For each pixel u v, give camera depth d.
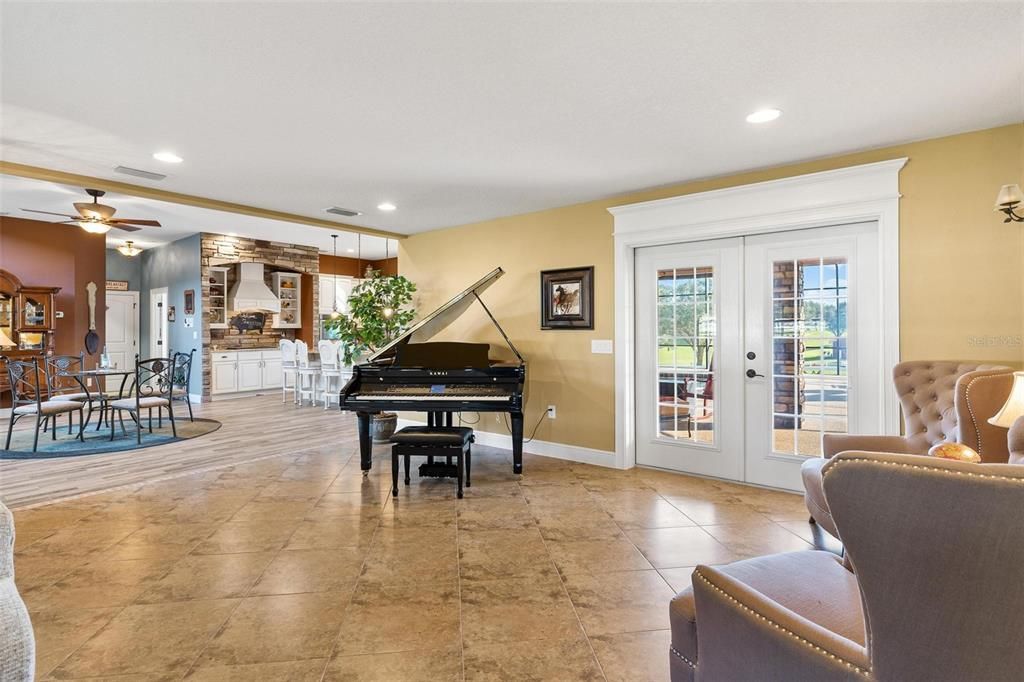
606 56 2.22
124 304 10.00
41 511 3.42
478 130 3.04
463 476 3.98
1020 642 0.83
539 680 1.77
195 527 3.14
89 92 2.53
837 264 3.60
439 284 5.83
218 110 2.74
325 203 4.73
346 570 2.58
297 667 1.83
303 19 1.94
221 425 6.46
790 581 1.49
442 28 2.01
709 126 2.98
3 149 3.31
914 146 3.22
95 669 1.82
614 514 3.37
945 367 2.84
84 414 7.25
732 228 3.90
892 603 0.93
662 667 1.84
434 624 2.11
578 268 4.73
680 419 4.34
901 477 0.89
